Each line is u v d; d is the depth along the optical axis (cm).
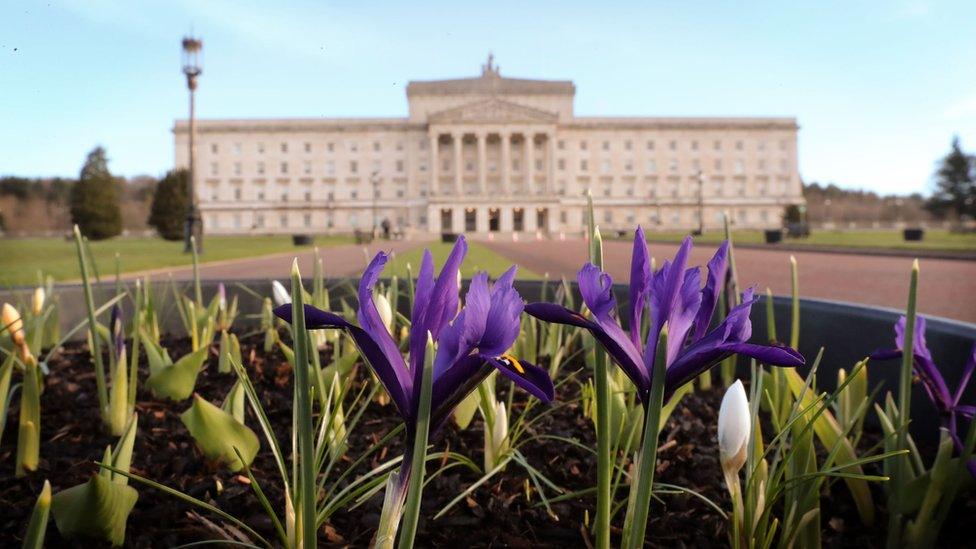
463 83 7931
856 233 5422
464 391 69
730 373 257
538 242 4219
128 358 305
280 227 7675
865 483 142
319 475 160
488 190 7675
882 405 224
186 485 154
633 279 77
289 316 75
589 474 167
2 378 162
